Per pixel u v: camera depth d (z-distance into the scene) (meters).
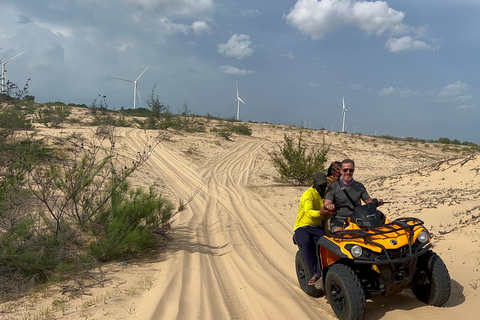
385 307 5.28
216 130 41.50
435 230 8.98
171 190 16.00
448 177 16.23
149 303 5.34
